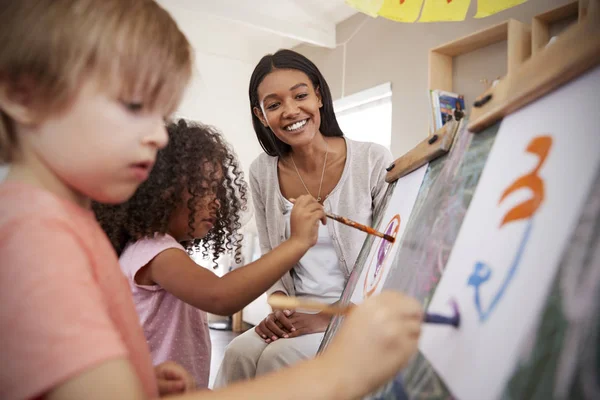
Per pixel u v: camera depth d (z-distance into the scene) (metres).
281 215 1.45
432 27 2.72
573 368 0.28
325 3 3.22
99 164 0.41
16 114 0.40
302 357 1.16
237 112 4.32
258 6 3.21
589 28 0.36
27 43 0.39
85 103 0.39
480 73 2.35
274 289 1.36
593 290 0.29
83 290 0.35
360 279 0.94
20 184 0.40
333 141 1.47
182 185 0.90
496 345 0.35
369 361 0.36
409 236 0.68
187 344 0.95
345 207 1.34
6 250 0.35
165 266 0.81
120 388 0.33
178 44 0.46
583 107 0.36
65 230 0.38
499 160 0.47
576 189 0.34
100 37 0.39
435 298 0.48
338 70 3.46
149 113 0.43
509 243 0.40
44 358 0.32
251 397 0.34
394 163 0.96
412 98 2.83
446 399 0.38
